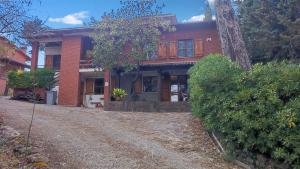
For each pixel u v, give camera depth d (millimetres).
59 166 7344
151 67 23375
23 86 24891
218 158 8906
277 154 7004
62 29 27094
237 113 8047
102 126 12422
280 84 7754
